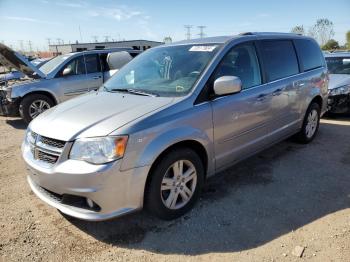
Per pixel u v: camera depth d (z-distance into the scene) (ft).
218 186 12.95
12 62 24.18
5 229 10.29
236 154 12.53
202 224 10.35
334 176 13.69
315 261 8.48
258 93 12.98
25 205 11.79
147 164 9.23
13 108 24.72
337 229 9.81
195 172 10.87
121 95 11.62
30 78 26.27
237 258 8.73
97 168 8.63
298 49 16.48
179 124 9.98
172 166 10.12
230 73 12.03
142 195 9.41
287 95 14.87
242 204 11.51
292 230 9.87
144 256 8.96
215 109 11.10
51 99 25.89
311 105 17.49
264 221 10.41
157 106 10.08
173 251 9.13
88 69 27.45
